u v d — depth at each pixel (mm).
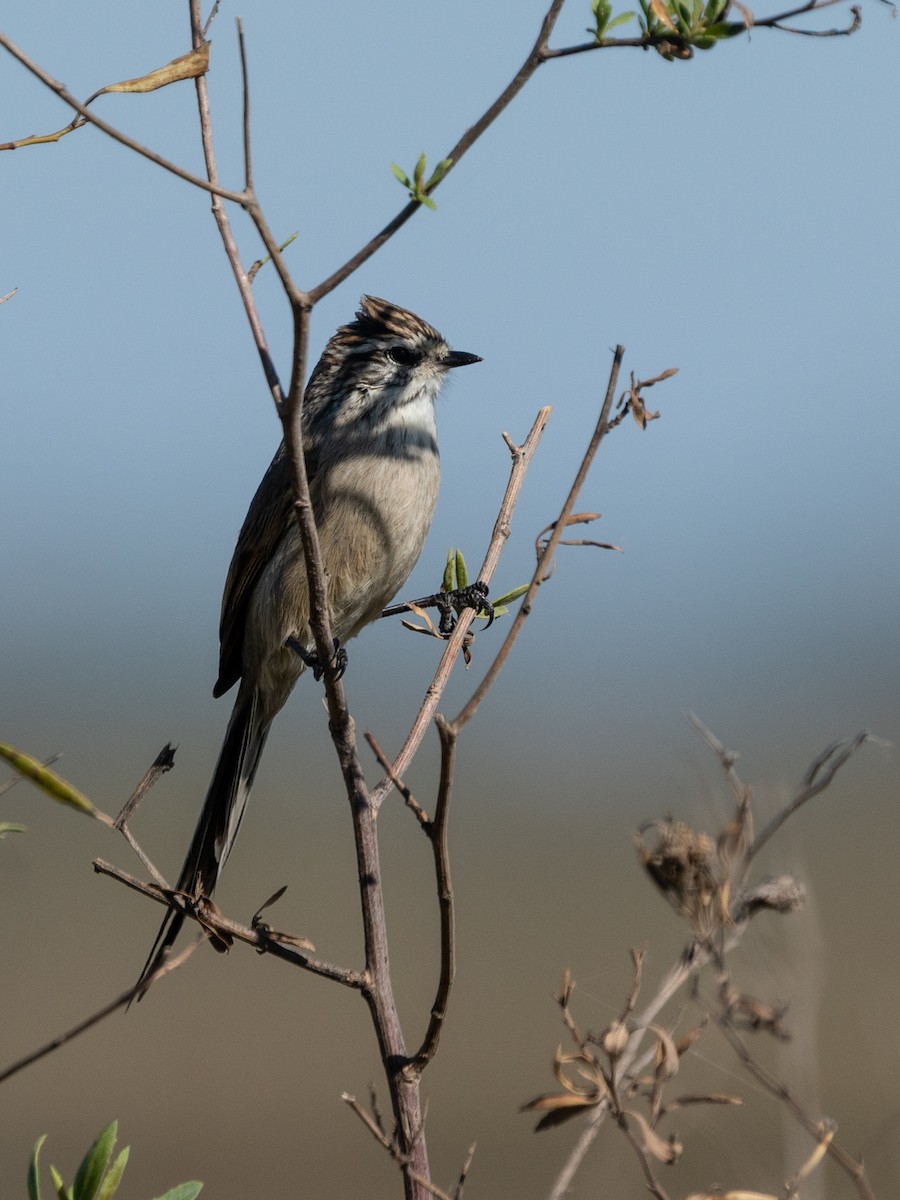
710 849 5594
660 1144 5027
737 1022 5680
